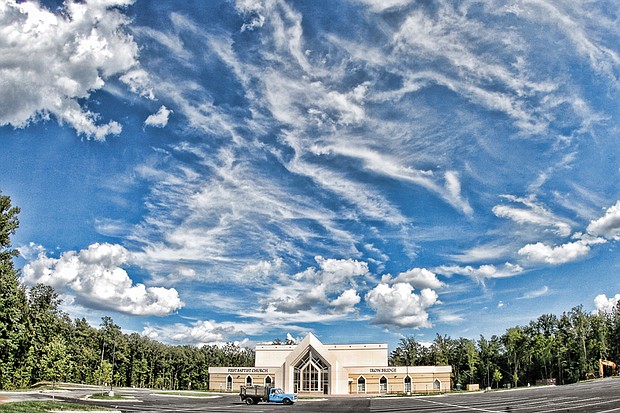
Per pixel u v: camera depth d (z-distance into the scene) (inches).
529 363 4498.0
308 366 3725.4
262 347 4284.0
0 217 2338.8
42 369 3107.8
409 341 5723.4
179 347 6722.4
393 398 2807.6
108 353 5073.8
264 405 2117.4
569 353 4254.4
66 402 1669.5
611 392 1987.0
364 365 3922.2
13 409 1232.2
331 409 1843.0
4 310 2374.5
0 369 2566.4
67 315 4606.3
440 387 3769.7
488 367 4904.0
